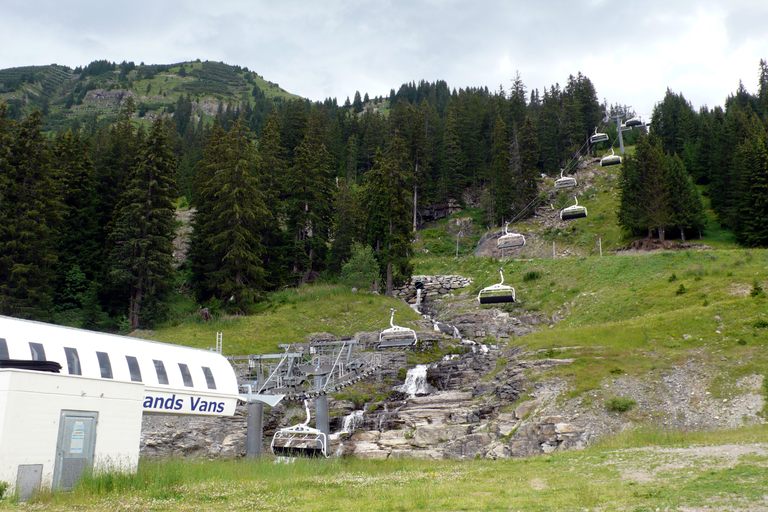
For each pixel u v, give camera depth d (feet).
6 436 64.03
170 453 131.54
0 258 180.04
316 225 257.96
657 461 80.33
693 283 187.83
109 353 102.06
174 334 190.39
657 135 396.37
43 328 93.66
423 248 330.13
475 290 243.60
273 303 220.23
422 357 180.55
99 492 66.74
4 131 198.49
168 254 211.00
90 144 281.95
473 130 419.95
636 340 144.05
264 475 84.69
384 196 246.27
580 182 361.30
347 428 143.74
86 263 222.89
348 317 211.20
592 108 436.76
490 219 343.46
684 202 272.51
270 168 265.95
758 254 206.08
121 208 218.38
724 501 54.49
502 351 166.71
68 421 70.69
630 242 274.77
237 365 162.71
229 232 218.38
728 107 456.86
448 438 128.26
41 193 193.36
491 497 63.62
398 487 73.00
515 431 119.24
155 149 218.79
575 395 124.36
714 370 123.95
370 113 474.49
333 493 69.10
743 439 93.09
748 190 257.96
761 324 134.82
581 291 214.69
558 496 62.13
